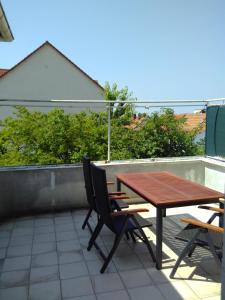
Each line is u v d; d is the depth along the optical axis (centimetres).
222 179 511
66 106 513
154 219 439
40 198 468
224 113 519
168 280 276
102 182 282
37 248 345
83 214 464
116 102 511
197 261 311
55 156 559
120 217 326
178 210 476
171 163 537
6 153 520
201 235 277
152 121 583
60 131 555
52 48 1823
